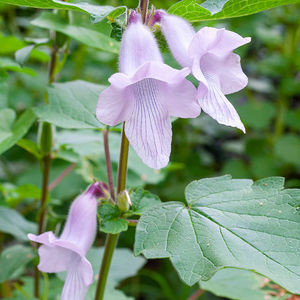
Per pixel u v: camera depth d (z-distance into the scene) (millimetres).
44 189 365
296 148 623
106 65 683
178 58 230
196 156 646
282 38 737
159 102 222
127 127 218
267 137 692
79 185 484
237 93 742
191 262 213
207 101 217
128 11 237
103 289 276
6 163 587
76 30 329
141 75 207
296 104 792
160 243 220
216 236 220
